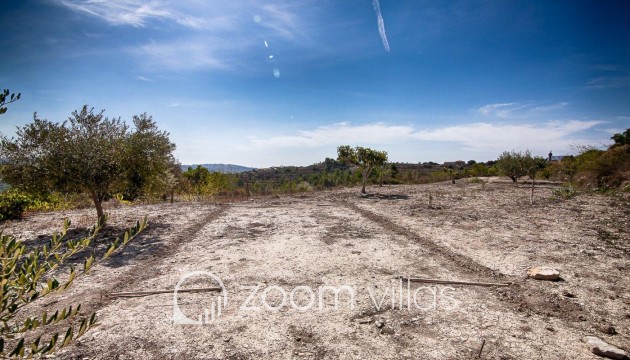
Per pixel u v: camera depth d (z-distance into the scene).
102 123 10.06
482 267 6.52
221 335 4.16
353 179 32.97
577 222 10.39
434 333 4.22
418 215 12.09
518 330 4.27
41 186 9.05
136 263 6.94
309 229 10.09
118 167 9.88
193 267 6.65
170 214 12.87
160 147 10.73
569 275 6.06
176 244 8.40
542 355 3.74
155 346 3.91
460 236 8.92
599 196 15.62
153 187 10.86
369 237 8.99
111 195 10.48
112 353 3.75
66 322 4.41
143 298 5.23
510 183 24.70
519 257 7.10
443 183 28.81
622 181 17.03
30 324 1.75
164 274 6.27
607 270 6.29
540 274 5.90
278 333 4.22
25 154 8.95
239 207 15.17
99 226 2.03
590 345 3.85
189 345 3.94
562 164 26.91
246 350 3.85
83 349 3.81
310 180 51.41
